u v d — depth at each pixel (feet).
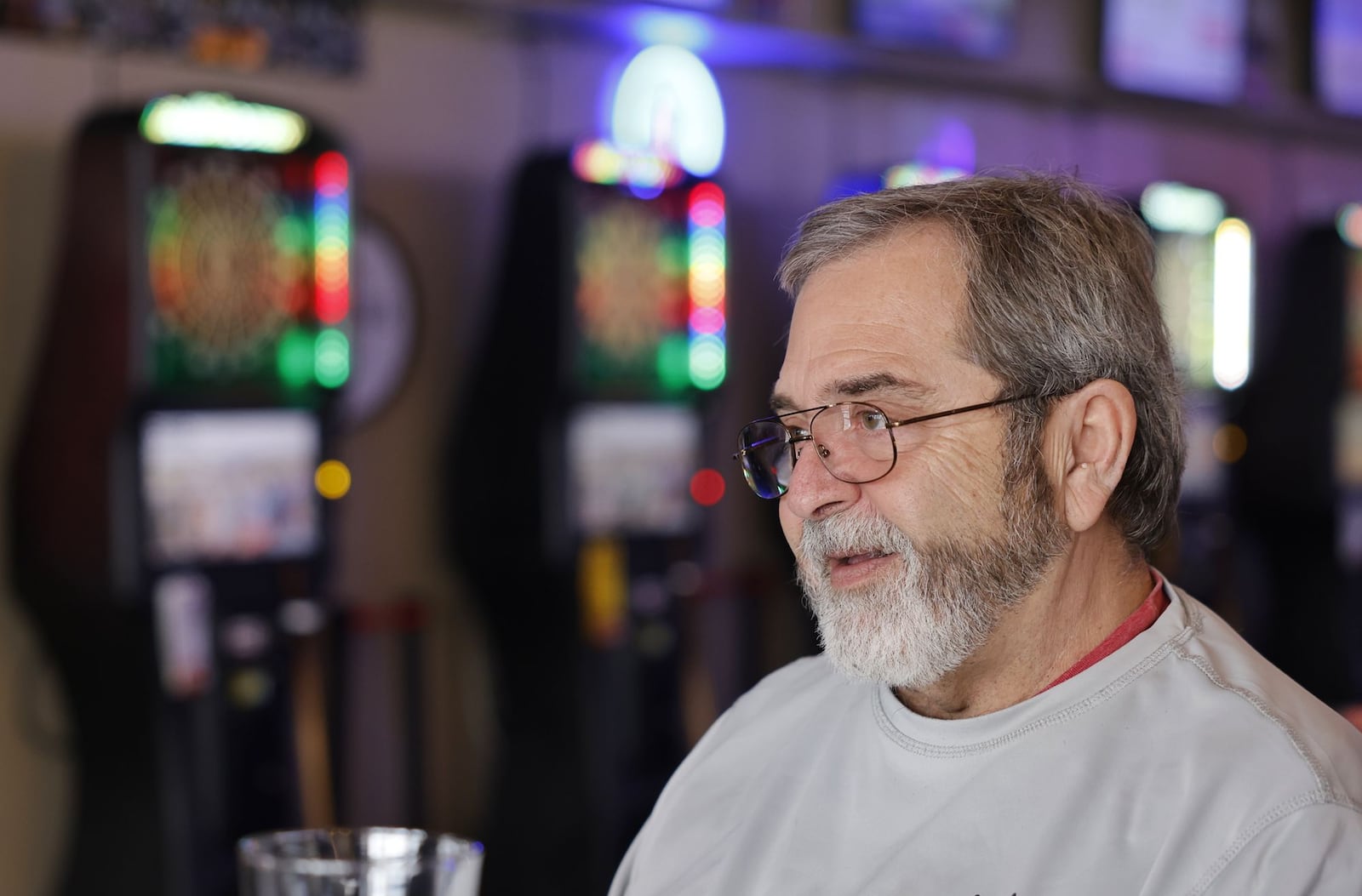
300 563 13.43
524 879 16.06
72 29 14.29
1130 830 4.53
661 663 16.05
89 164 12.46
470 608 17.08
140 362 12.21
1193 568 21.01
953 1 19.81
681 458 16.11
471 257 17.01
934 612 4.87
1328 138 25.21
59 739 14.20
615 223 15.23
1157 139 23.50
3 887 14.06
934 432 4.87
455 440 16.49
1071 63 22.03
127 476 12.48
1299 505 23.17
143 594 12.57
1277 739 4.48
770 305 19.72
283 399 12.98
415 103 16.58
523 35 17.31
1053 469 4.91
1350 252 22.80
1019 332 4.83
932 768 4.95
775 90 19.63
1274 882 4.23
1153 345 5.08
